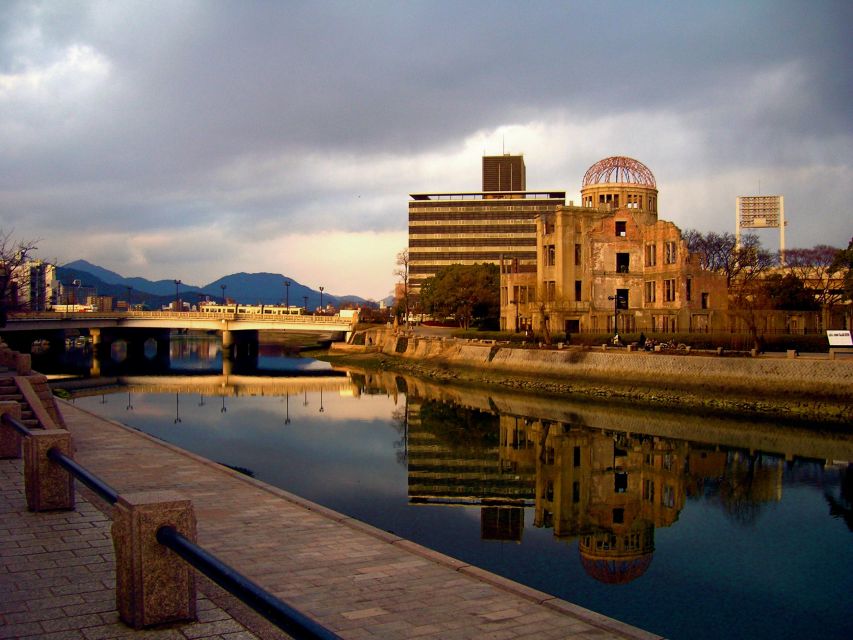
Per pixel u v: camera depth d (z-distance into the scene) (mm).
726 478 46156
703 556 31062
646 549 31969
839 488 43312
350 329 170875
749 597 26281
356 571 18703
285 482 44156
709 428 63562
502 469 49062
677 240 103062
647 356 81438
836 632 23281
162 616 13172
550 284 113812
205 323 156625
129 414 72938
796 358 68500
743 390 71125
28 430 22656
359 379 114188
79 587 15312
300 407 80125
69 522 20359
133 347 178125
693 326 100625
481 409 78125
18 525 19969
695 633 23141
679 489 43406
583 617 15711
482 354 109375
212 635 12867
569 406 78750
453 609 16156
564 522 36312
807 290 106875
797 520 36625
